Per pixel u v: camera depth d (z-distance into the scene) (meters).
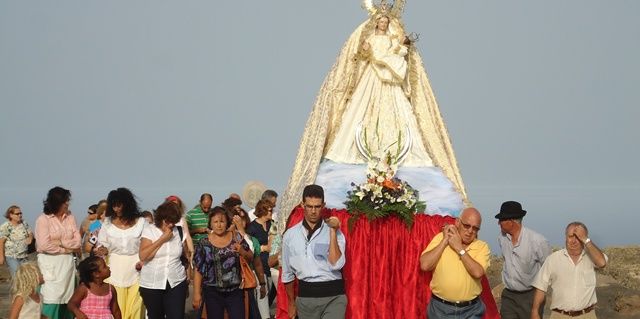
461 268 10.88
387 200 12.32
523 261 11.84
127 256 13.03
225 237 12.00
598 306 17.00
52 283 13.40
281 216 13.54
